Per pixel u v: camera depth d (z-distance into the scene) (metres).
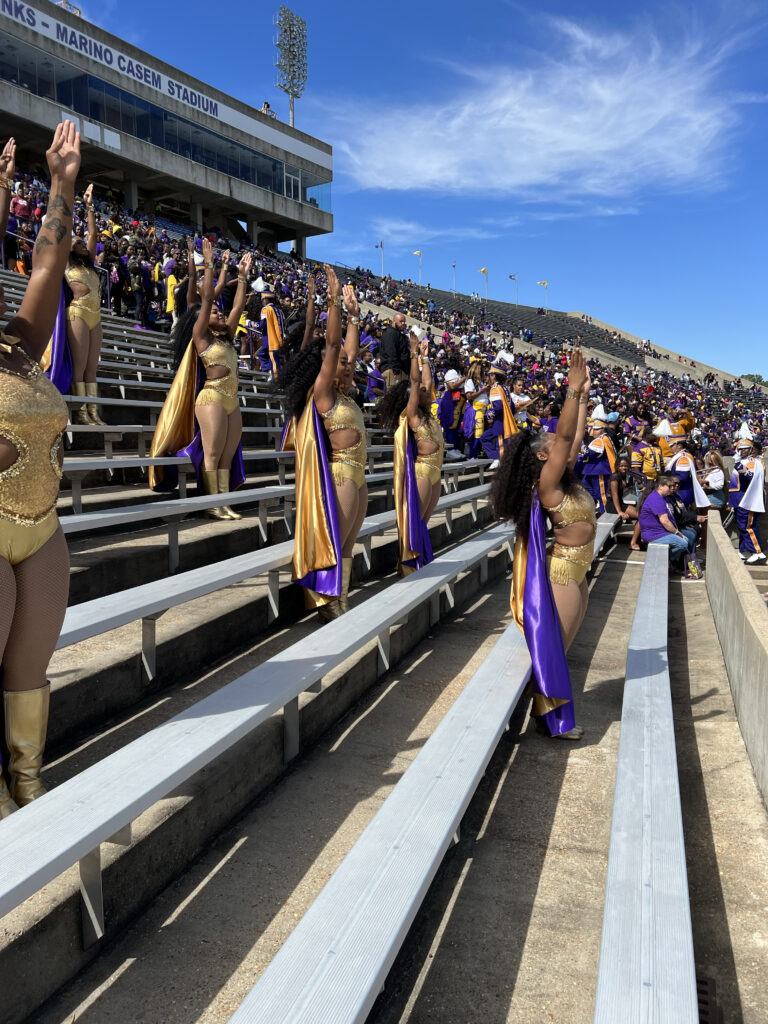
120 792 2.31
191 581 4.12
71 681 3.32
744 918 2.81
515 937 2.61
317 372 5.34
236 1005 2.16
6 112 39.12
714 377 81.31
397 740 3.94
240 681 3.36
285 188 58.81
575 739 4.23
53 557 2.52
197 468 6.82
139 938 2.44
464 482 12.03
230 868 2.81
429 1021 2.25
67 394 8.09
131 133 46.28
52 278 2.54
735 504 12.81
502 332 65.12
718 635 7.06
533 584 4.16
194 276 7.08
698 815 3.59
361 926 2.09
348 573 5.44
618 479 11.80
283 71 71.62
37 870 1.90
